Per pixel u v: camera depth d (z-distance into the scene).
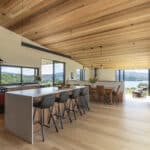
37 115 3.70
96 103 7.05
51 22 5.16
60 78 9.01
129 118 4.63
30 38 6.92
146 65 8.48
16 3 4.29
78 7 4.13
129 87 10.37
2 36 6.04
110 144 2.95
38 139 3.17
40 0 4.07
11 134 3.43
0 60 5.61
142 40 5.57
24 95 3.24
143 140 3.12
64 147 2.84
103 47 6.79
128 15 4.23
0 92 5.17
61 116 4.21
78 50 7.81
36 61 7.54
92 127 3.86
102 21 4.73
